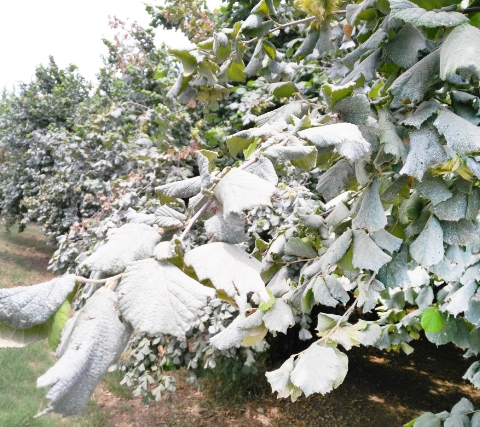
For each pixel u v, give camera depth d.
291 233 1.58
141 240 0.56
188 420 4.14
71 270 3.50
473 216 0.99
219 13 5.00
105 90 7.96
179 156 3.67
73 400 0.41
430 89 0.89
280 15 2.29
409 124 0.82
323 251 1.42
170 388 2.97
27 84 9.81
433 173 0.94
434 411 4.71
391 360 6.13
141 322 0.45
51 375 0.41
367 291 1.13
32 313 0.46
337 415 4.47
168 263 0.52
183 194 0.75
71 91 9.50
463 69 0.70
